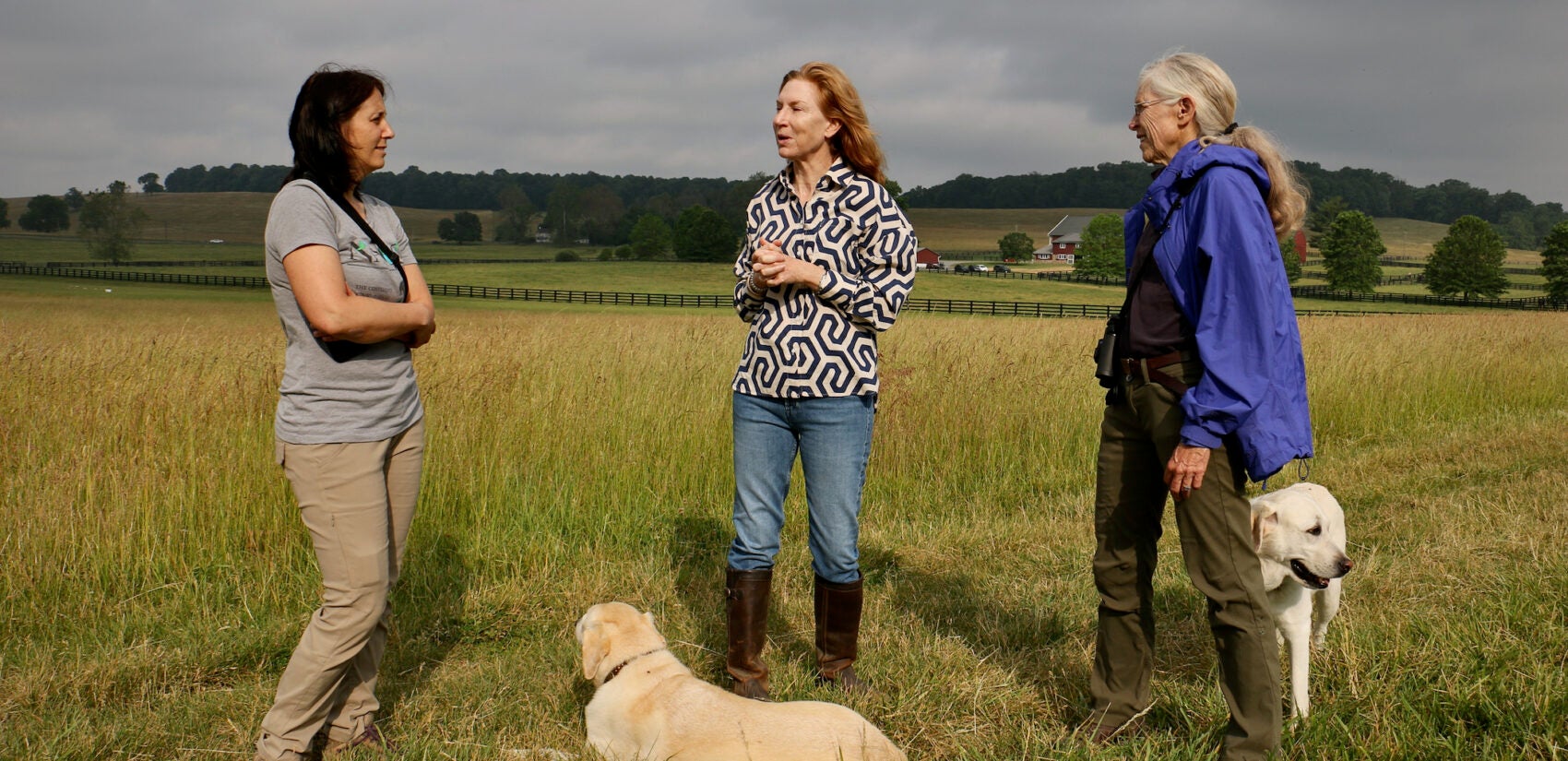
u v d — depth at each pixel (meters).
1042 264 109.75
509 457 5.20
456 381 5.86
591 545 4.79
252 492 4.38
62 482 4.14
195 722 2.88
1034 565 4.57
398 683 3.24
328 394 2.41
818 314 2.94
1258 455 2.28
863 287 2.90
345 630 2.45
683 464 5.61
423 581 4.11
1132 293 2.61
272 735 2.48
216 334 10.20
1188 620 3.74
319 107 2.46
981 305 45.56
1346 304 57.91
